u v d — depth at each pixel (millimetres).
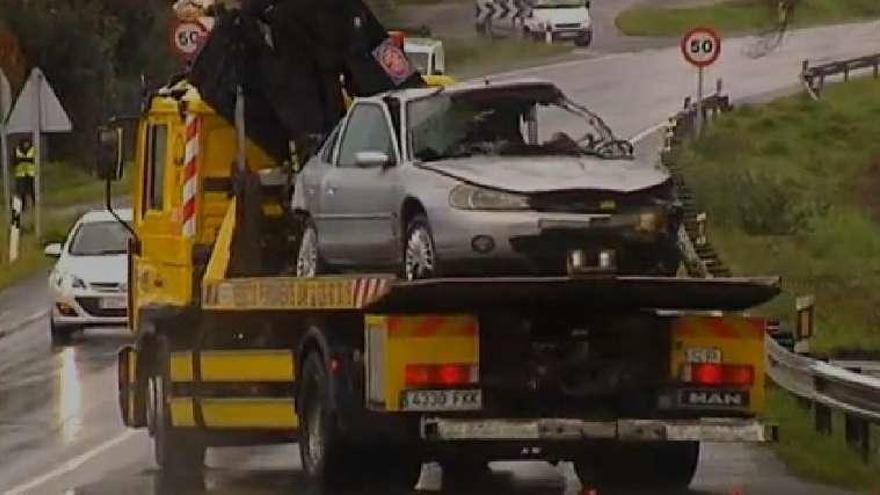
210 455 44906
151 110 44656
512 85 37062
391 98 37094
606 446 36000
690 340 34844
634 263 33875
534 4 166375
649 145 110125
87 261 67125
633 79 146000
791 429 43594
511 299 33188
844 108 136250
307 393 36531
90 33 136000
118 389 51969
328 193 38031
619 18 184500
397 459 35844
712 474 39094
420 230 34875
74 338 68188
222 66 42156
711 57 101125
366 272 37344
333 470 35438
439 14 181000
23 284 84625
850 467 38969
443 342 33688
